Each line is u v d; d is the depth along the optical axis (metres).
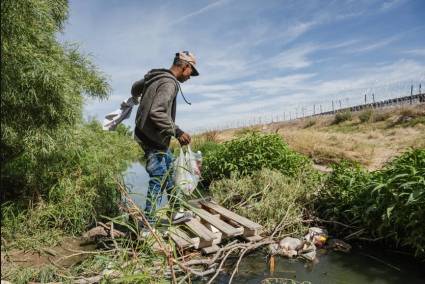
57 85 4.77
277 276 3.50
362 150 10.70
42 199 5.18
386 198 4.01
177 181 4.11
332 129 21.48
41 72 4.54
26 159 5.39
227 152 8.09
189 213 4.32
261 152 7.41
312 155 10.39
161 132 3.98
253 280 3.41
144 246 2.85
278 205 5.00
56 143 5.11
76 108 5.38
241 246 3.90
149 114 4.04
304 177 6.10
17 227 4.59
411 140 11.99
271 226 4.67
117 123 4.77
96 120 11.21
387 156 9.80
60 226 4.97
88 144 6.72
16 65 4.33
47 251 4.20
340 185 5.07
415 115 17.19
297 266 3.75
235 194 5.91
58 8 5.55
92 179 5.61
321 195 5.27
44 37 4.91
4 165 5.43
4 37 4.17
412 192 3.61
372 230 4.22
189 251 3.91
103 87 6.81
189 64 4.36
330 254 4.07
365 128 18.38
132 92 4.71
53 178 5.53
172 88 4.04
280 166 6.97
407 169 4.03
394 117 18.72
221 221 4.34
